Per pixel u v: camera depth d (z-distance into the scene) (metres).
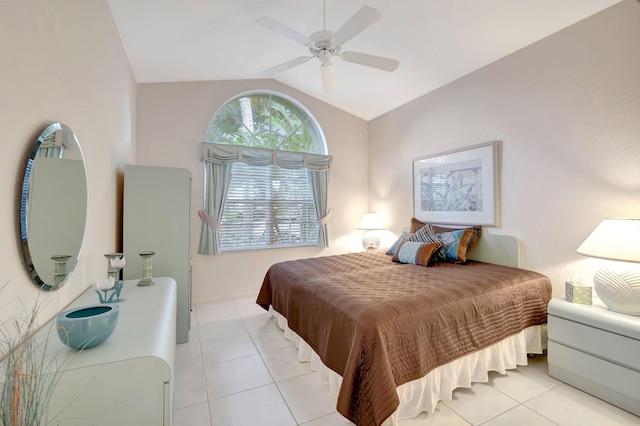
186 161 3.70
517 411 1.76
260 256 4.13
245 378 2.12
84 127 1.70
